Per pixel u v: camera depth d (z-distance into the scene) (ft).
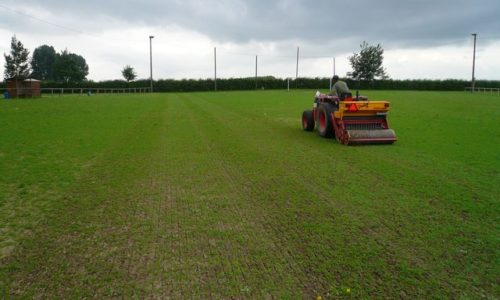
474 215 17.17
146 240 14.97
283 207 18.39
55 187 21.83
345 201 19.13
